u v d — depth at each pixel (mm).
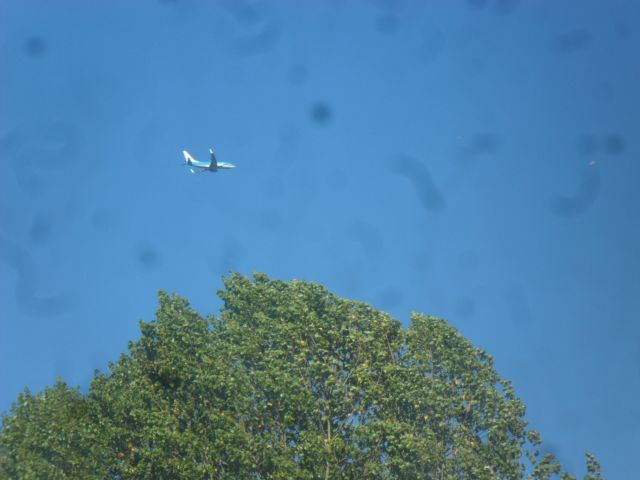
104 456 57750
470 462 55875
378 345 60781
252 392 59469
